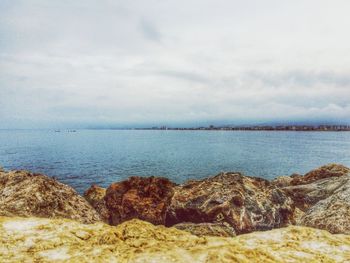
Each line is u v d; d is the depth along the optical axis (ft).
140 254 23.86
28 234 28.76
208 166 219.41
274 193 63.05
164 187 70.28
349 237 29.60
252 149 404.98
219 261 21.48
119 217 66.59
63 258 23.63
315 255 24.66
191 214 57.77
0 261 22.93
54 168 203.62
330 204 51.03
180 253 23.85
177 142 618.03
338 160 270.46
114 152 347.36
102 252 24.59
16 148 403.95
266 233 30.07
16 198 49.42
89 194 78.13
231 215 53.93
